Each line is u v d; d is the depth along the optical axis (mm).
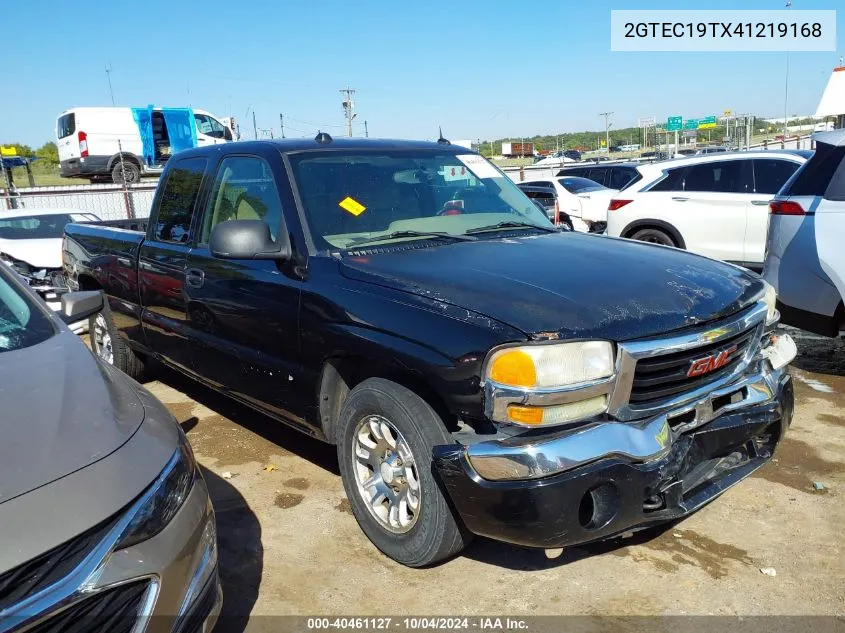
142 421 2398
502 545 3363
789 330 7348
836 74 16328
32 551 1796
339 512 3719
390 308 3037
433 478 2879
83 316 3305
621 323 2750
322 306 3330
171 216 4684
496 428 2689
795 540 3336
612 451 2619
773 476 3986
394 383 3043
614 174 17531
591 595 2967
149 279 4797
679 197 9516
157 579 2039
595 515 2693
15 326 2867
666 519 2828
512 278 3062
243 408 5352
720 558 3209
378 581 3098
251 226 3521
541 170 26250
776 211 5598
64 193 16438
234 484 4066
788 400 3416
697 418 2932
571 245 3693
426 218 3961
